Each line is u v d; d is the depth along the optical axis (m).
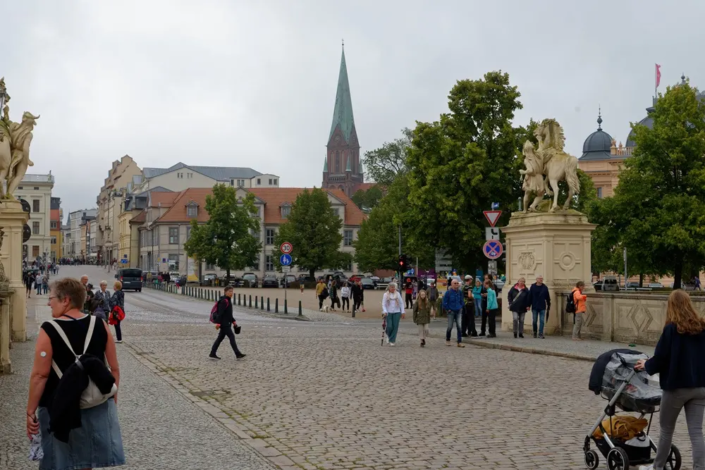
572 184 27.67
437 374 17.05
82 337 6.39
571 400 13.48
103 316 24.22
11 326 22.98
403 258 45.75
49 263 128.62
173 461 8.95
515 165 39.91
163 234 117.88
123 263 126.38
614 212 47.66
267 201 122.00
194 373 17.08
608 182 90.38
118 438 6.45
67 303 6.50
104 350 6.51
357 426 11.17
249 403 13.16
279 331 30.59
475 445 9.93
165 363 18.98
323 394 14.16
